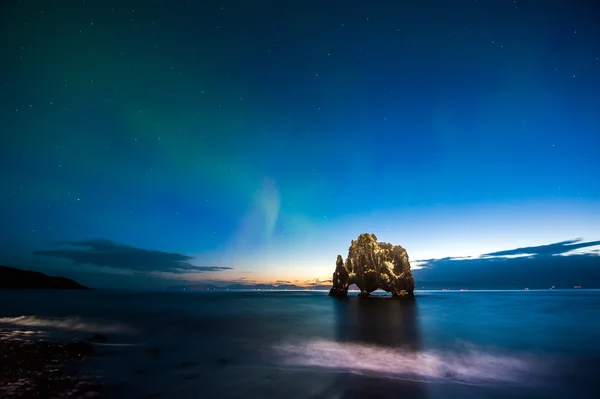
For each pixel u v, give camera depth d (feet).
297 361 44.21
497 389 32.86
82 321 87.45
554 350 53.31
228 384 33.27
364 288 250.78
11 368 36.19
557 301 215.92
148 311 128.57
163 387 32.01
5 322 82.69
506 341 61.41
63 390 30.40
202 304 185.68
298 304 185.06
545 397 30.66
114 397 28.94
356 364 42.78
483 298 265.13
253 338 63.98
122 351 49.55
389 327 81.92
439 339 63.72
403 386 33.06
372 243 260.83
